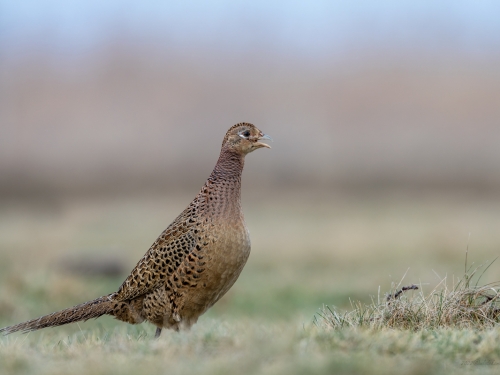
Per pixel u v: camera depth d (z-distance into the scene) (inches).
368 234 1385.3
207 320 546.3
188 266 446.9
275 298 809.5
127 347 370.0
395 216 1748.3
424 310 427.8
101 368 310.3
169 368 307.4
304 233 1444.4
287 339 339.0
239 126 470.9
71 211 2016.5
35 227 1653.5
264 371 297.1
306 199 2332.7
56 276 827.4
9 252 1232.8
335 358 307.7
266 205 2145.7
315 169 2982.3
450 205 2042.3
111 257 969.5
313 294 815.7
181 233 453.1
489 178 2689.5
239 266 454.9
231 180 459.5
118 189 2667.3
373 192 2554.1
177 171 3073.3
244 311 749.3
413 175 2800.2
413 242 1238.3
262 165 3014.3
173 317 458.3
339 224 1598.2
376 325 402.3
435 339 363.6
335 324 417.1
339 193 2534.5
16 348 373.7
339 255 1149.7
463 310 424.5
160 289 458.3
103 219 1802.4
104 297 474.9
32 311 713.6
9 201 2297.0
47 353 377.4
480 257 1068.5
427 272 921.5
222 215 449.1
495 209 1897.1
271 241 1326.3
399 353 338.6
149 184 2807.6
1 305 692.7
